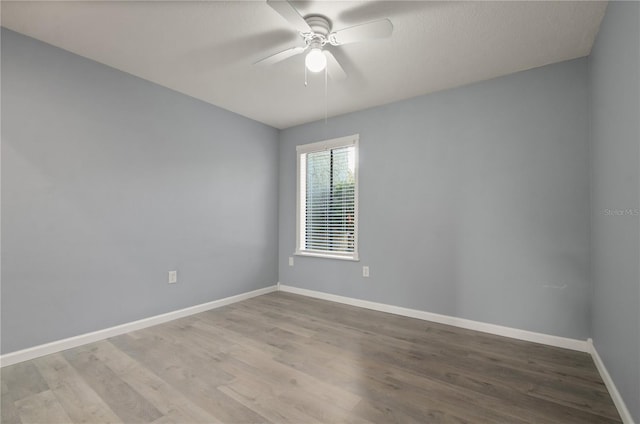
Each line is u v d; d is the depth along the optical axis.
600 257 2.09
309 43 2.12
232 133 3.78
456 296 3.01
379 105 3.53
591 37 2.19
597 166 2.16
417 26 2.08
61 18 2.04
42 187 2.33
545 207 2.60
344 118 3.82
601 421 1.60
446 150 3.08
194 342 2.58
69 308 2.46
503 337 2.72
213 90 3.17
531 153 2.66
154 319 2.99
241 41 2.31
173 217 3.17
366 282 3.60
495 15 1.96
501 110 2.80
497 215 2.81
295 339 2.66
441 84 2.98
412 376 2.05
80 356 2.31
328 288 3.93
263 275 4.20
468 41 2.25
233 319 3.18
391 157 3.43
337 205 3.92
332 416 1.64
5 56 2.16
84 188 2.54
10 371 2.08
